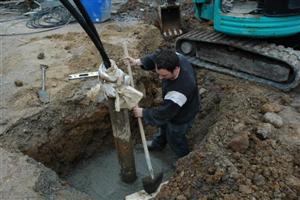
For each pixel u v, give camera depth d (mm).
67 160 4781
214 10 5348
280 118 4301
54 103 4629
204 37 5516
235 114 4434
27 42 6262
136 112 3771
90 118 4766
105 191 4578
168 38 6547
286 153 3822
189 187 3602
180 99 3701
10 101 4672
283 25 4879
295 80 4824
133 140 5246
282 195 3340
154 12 7492
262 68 5125
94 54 5695
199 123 5070
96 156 5113
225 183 3477
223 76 5480
